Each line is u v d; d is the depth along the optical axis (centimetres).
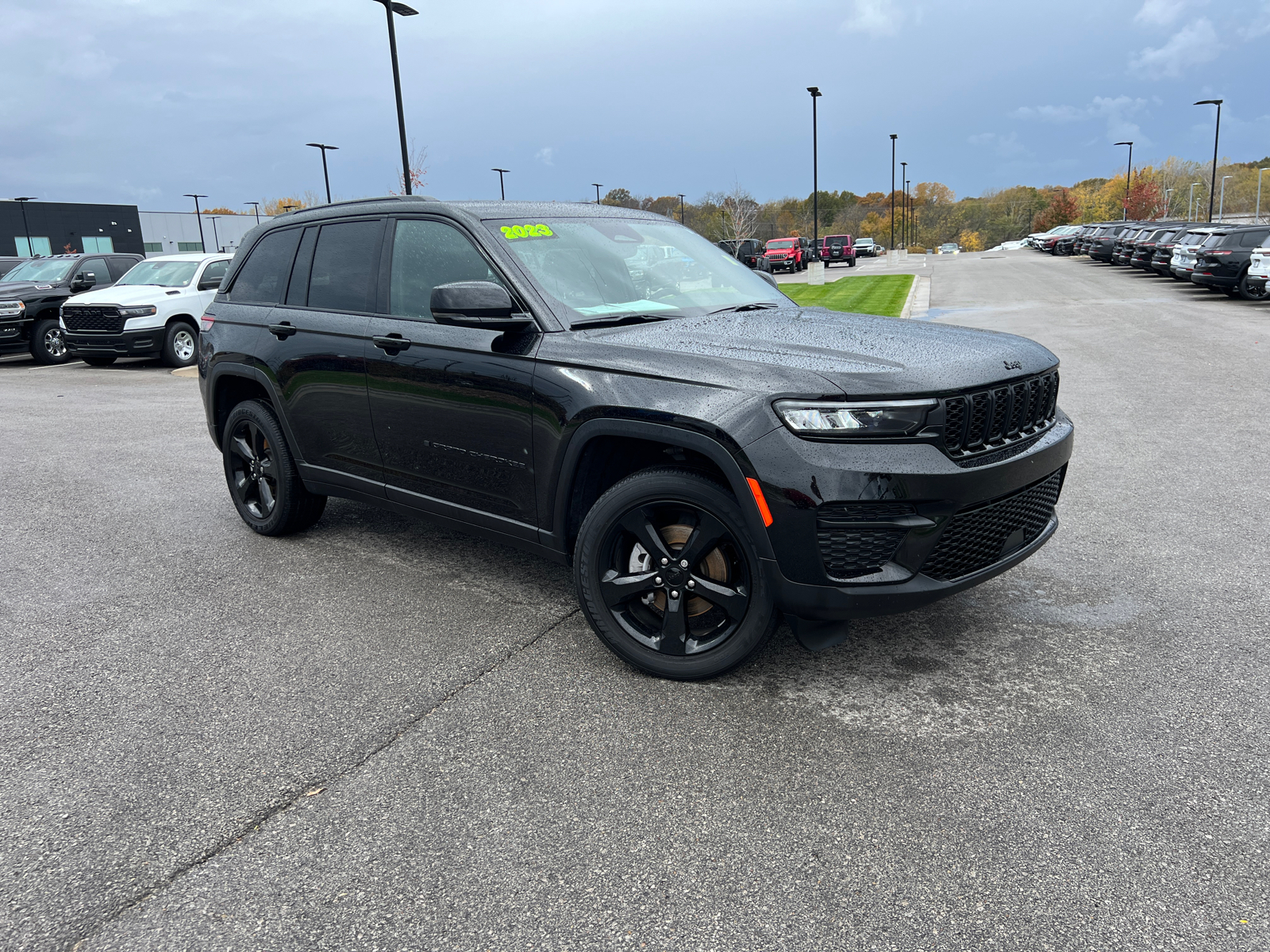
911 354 296
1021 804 243
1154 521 489
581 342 327
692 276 404
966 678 318
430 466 387
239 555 478
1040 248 6141
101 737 291
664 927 201
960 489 275
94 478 671
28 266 1753
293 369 445
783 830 235
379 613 392
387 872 222
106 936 202
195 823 244
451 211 378
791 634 360
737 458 278
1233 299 2094
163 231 7869
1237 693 300
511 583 427
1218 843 224
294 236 471
